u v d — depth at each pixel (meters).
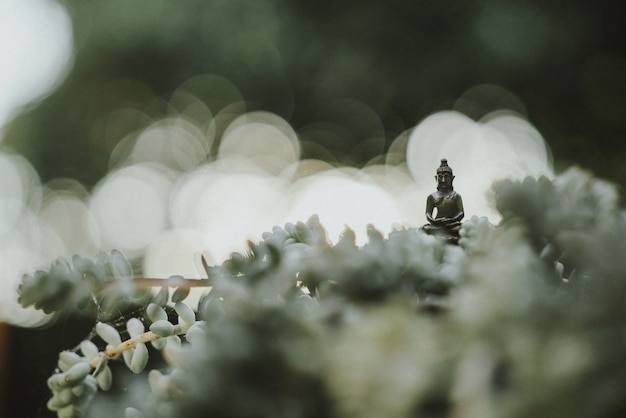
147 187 7.20
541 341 0.49
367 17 5.10
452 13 4.91
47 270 0.87
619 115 5.13
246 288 0.72
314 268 0.74
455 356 0.51
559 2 4.76
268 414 0.53
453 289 0.70
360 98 5.48
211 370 0.54
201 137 6.80
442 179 1.05
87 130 6.86
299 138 6.23
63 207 7.40
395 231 0.83
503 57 4.77
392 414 0.51
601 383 0.48
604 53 4.93
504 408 0.49
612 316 0.50
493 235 0.72
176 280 0.88
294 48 5.27
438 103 5.27
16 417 1.57
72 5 5.82
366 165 6.06
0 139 6.96
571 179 0.82
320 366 0.52
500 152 5.52
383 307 0.55
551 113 5.31
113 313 0.95
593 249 0.58
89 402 0.88
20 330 1.58
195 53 5.50
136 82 6.14
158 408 0.65
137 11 5.39
